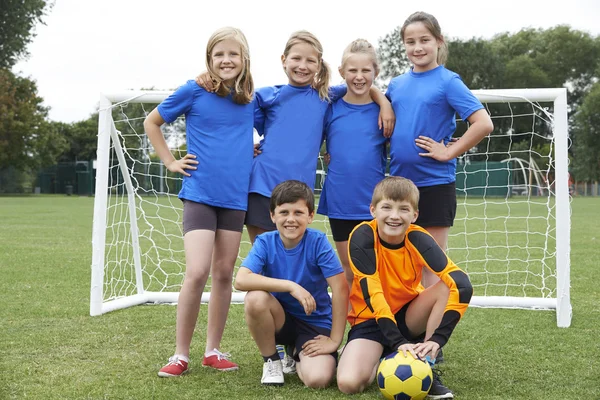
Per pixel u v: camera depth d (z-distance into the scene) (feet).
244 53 11.18
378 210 9.82
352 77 11.91
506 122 93.25
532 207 65.16
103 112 15.89
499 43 165.27
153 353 11.91
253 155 11.76
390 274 10.15
